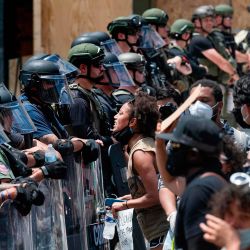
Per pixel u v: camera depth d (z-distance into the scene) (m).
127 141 14.84
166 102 17.56
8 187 12.55
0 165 12.98
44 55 16.19
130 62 19.06
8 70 28.62
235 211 9.56
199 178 10.30
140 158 14.19
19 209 12.60
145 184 14.20
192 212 10.17
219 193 9.77
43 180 13.79
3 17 28.23
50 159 13.67
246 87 13.44
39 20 26.89
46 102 15.23
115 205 14.62
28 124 14.10
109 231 15.20
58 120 15.97
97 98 16.73
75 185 14.79
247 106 13.49
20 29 29.14
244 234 9.48
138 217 14.44
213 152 10.38
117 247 15.73
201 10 25.33
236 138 13.98
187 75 22.84
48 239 13.81
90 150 14.91
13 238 12.83
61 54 26.84
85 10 26.72
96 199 15.35
